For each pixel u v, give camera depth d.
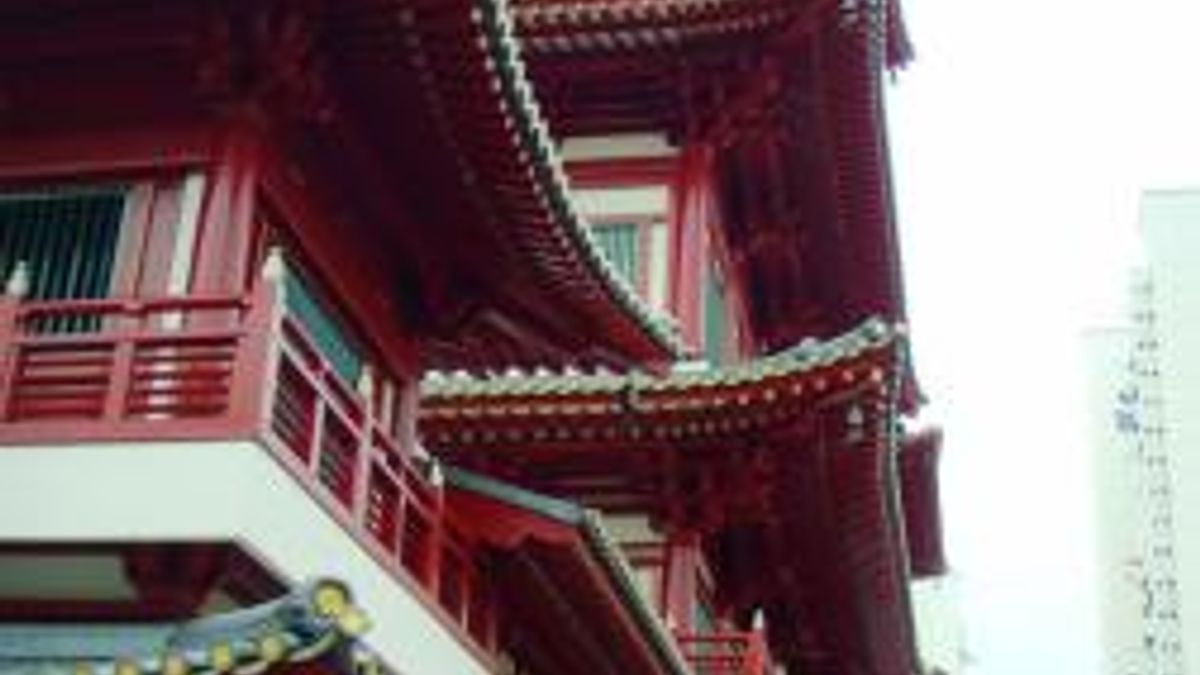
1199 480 135.25
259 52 17.55
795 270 40.88
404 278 21.97
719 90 34.53
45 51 18.05
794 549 34.75
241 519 15.01
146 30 17.73
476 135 18.56
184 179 17.78
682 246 34.25
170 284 17.25
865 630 39.59
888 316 41.75
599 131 35.62
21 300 16.53
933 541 46.97
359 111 18.97
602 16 33.28
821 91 34.34
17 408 16.16
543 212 19.75
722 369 28.97
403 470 20.05
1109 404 145.50
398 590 19.05
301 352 17.06
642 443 29.38
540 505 21.36
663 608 29.92
